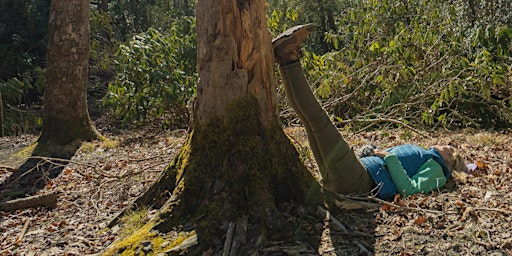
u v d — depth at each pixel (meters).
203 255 3.23
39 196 5.08
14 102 16.84
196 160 3.65
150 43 9.93
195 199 3.56
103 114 14.47
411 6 10.02
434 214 3.67
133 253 3.25
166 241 3.31
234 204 3.49
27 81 15.27
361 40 9.25
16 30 18.98
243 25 3.67
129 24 24.11
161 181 3.96
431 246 3.26
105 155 7.70
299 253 3.21
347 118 8.38
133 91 9.71
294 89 3.96
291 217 3.58
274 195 3.66
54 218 4.73
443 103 8.44
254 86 3.72
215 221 3.40
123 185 5.62
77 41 8.50
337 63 8.67
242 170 3.58
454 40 8.57
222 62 3.66
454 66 8.34
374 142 6.98
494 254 3.12
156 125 10.96
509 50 8.93
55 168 6.97
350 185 4.05
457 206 3.80
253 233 3.33
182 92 9.76
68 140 8.40
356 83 8.68
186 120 10.27
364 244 3.32
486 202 3.93
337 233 3.45
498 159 5.50
